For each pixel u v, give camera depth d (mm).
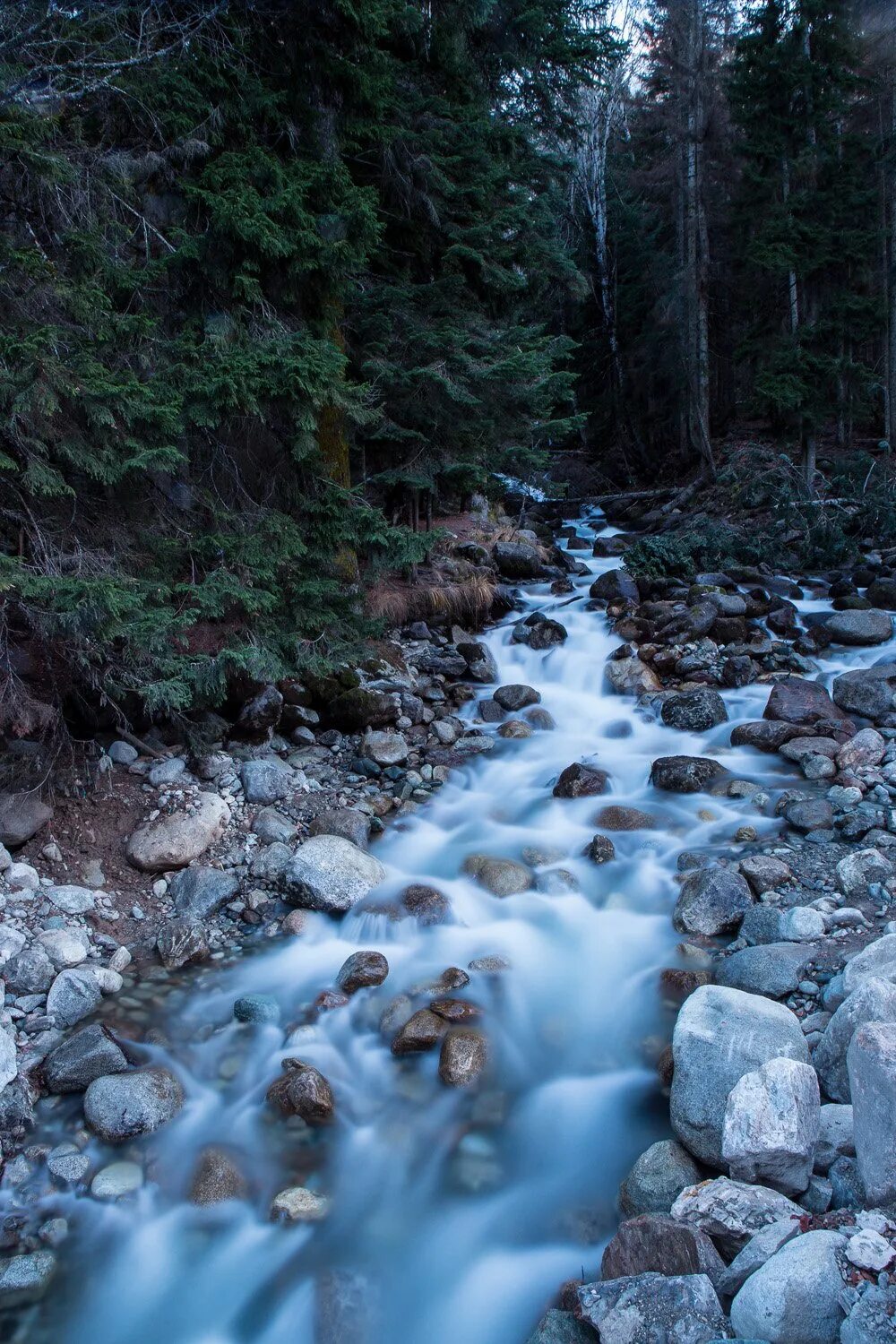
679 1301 2330
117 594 4305
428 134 7992
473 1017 4117
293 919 4863
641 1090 3693
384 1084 3789
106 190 5418
